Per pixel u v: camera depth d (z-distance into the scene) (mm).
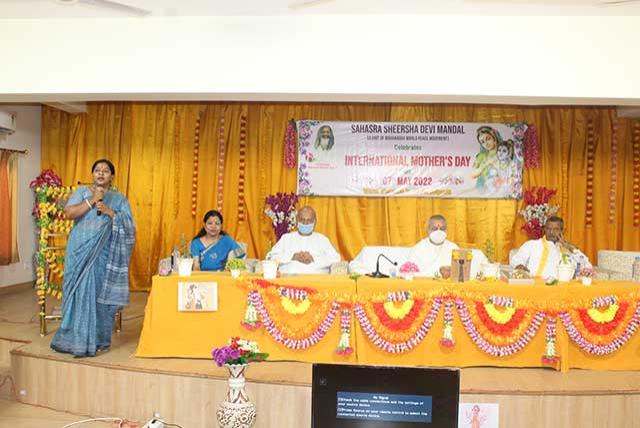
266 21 4406
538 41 4309
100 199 4211
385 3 4086
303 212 5199
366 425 2602
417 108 6727
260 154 6918
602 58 4289
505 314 3936
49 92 4523
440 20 4336
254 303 4012
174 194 7066
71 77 4512
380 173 6750
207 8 4246
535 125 6727
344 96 4500
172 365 3943
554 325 3961
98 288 4207
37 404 4160
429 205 6797
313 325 3986
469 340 4004
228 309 4070
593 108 6750
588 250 6789
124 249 4297
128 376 3889
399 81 4359
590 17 4285
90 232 4172
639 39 4270
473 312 3959
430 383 2596
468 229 6781
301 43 4391
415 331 3932
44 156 7277
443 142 6719
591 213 6777
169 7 4227
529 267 5082
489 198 6734
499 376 3828
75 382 4031
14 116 6367
